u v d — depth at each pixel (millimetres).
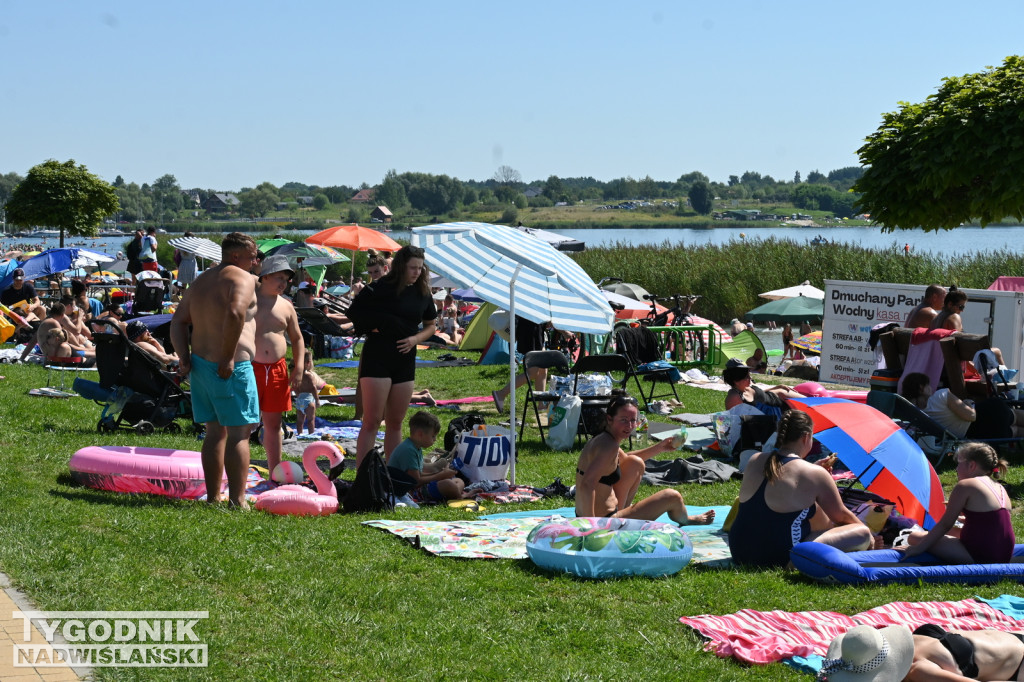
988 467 6762
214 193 177625
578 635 5250
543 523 6652
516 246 9328
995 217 16047
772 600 5949
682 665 4934
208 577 5707
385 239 26344
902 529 7434
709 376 18766
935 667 4598
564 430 11477
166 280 29094
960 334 11289
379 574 6051
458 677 4609
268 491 7773
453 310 24266
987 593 6242
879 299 17438
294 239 42250
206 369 7375
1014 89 15086
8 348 17875
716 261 35156
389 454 9109
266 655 4629
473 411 13883
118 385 10578
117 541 6223
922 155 15875
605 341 18078
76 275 29562
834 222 185375
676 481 9984
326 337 19578
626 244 40562
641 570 6309
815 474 6664
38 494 7297
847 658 4508
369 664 4664
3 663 4293
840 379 18141
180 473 7766
